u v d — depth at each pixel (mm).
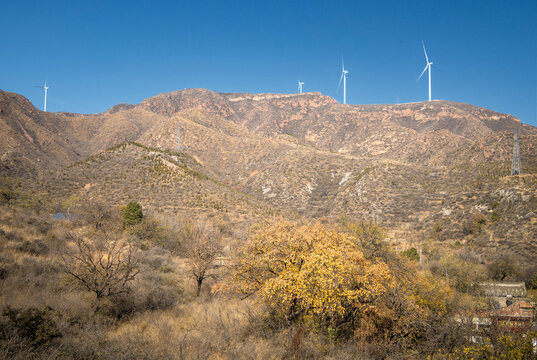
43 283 14047
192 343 9422
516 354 7969
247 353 9180
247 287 11734
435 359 9633
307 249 11445
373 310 10562
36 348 8203
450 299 14062
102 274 13828
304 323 11180
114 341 9617
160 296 15188
